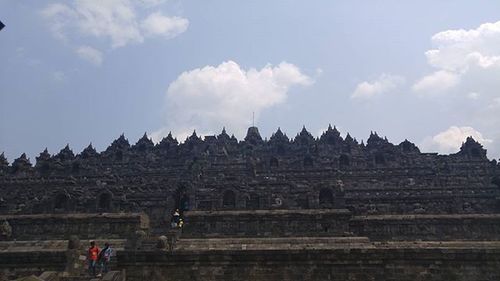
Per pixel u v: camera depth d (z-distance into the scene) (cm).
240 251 3259
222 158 7156
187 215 4619
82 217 4594
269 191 5253
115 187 5681
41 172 7075
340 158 6756
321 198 4984
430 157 6769
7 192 6366
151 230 4766
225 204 5091
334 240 3988
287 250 3259
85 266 3219
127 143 8062
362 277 3192
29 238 4528
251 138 8356
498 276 3127
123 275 3141
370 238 4512
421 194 5512
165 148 8112
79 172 6975
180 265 3247
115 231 4509
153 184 5931
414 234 4509
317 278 3200
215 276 3216
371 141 7581
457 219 4553
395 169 6331
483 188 5500
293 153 7356
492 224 4516
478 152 6788
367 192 5662
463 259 3184
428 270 3177
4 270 3375
